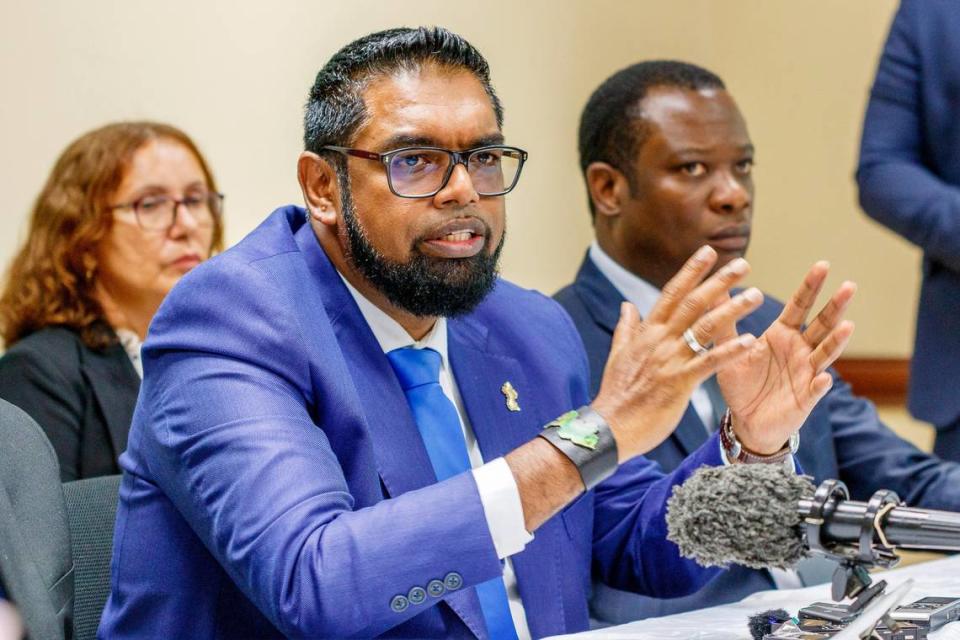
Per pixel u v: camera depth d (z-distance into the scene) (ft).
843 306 10.44
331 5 24.56
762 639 8.43
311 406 10.36
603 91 16.94
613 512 12.62
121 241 17.98
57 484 10.71
